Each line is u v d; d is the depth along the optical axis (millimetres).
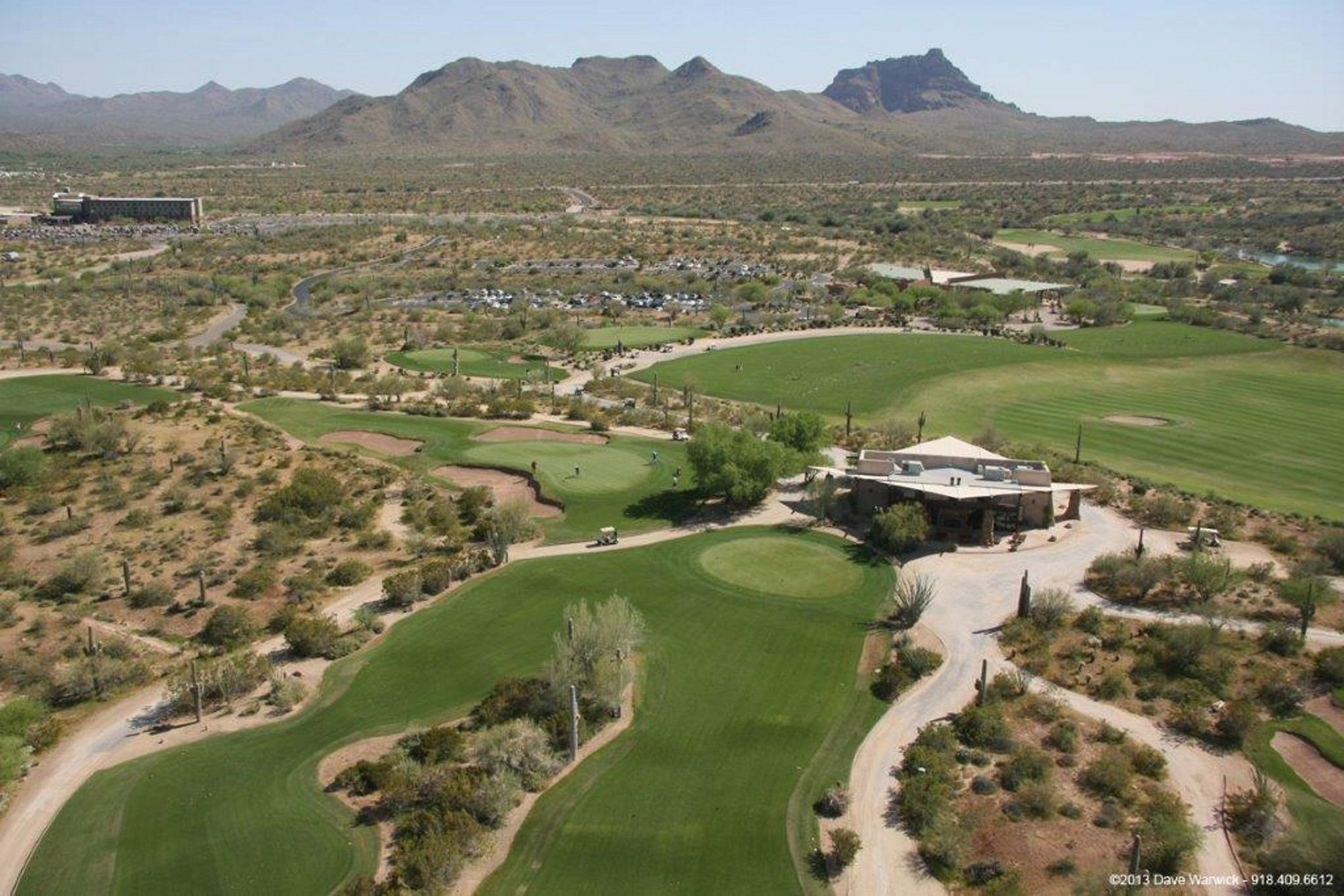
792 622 76500
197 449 114438
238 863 51188
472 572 86000
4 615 76562
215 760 60000
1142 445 126062
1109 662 69688
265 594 81812
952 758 58875
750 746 60969
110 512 97062
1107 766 56656
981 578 83938
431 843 50031
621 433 128375
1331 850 48062
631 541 92875
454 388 143875
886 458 100188
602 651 65312
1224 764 58656
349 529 95688
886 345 185250
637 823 53938
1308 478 113562
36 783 58156
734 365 170250
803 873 50250
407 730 62844
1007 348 183500
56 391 144000
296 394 147375
